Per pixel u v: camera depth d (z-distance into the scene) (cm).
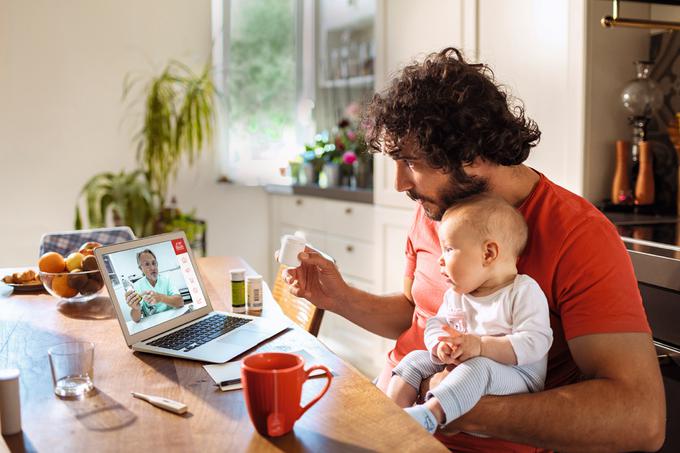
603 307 121
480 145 126
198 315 156
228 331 144
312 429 98
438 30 283
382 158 320
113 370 123
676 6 230
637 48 235
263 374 92
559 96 236
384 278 325
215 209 419
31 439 95
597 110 229
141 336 138
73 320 160
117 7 374
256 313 163
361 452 91
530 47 244
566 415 113
